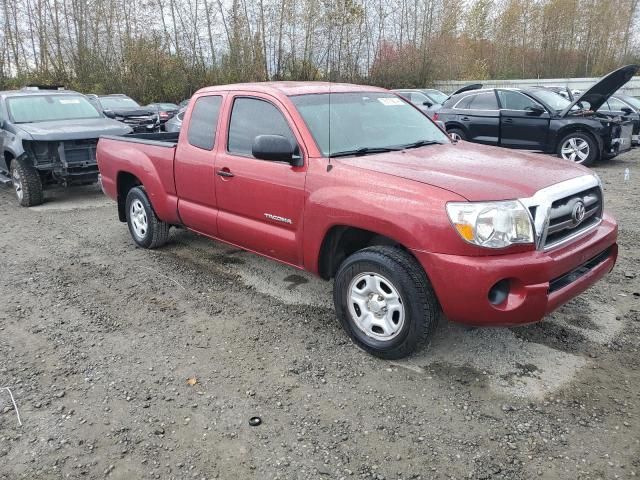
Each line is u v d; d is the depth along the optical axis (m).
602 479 2.62
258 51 28.02
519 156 4.16
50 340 4.08
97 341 4.05
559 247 3.41
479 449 2.84
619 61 35.91
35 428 3.08
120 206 6.41
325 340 4.00
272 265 5.58
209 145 4.86
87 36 28.91
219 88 4.94
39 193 8.49
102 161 6.41
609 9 35.00
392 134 4.43
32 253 6.14
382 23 30.78
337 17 27.61
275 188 4.16
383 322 3.63
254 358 3.77
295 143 4.07
